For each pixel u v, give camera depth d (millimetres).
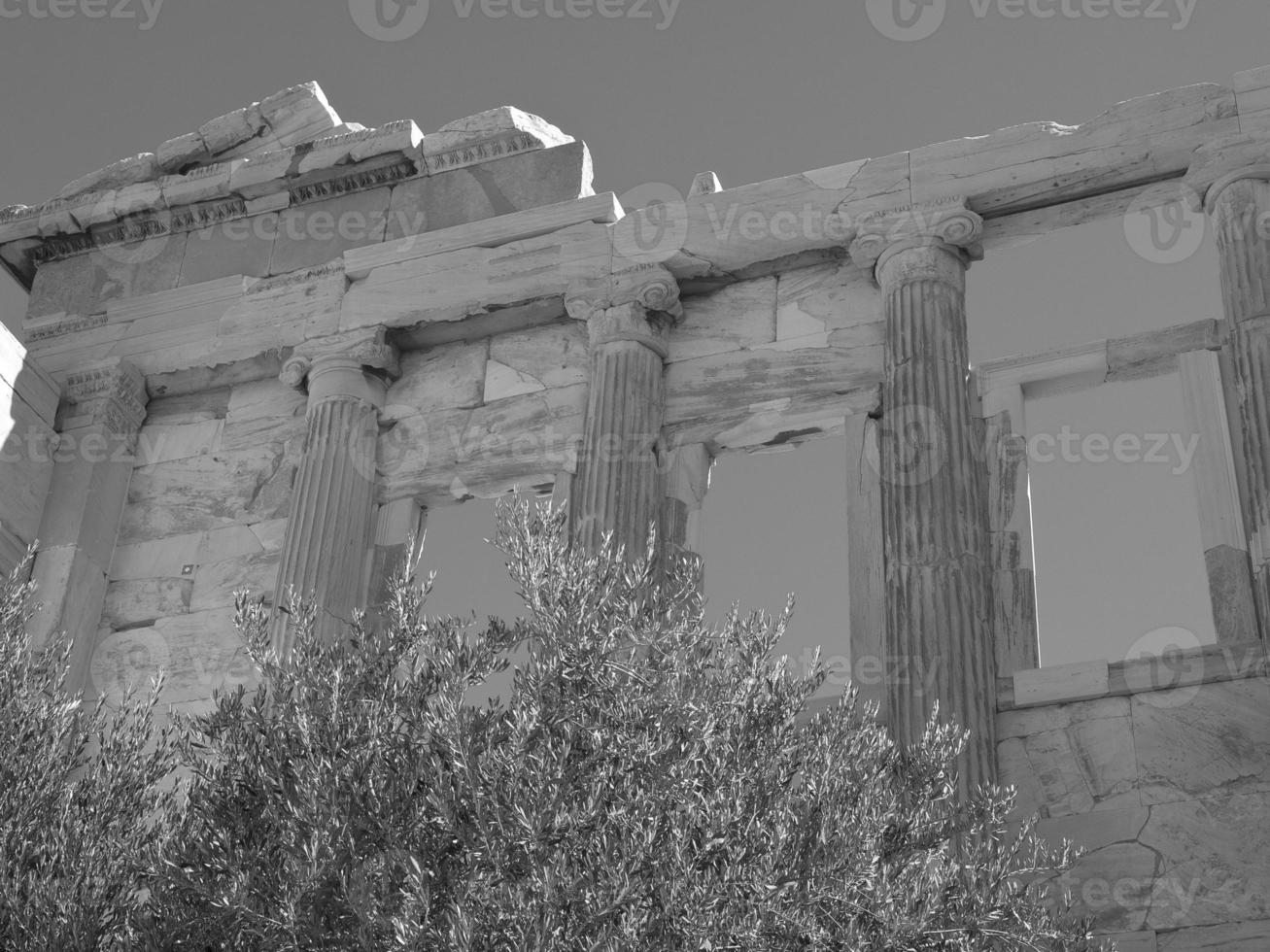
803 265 21156
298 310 22828
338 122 24516
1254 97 19594
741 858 12672
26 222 24812
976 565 18047
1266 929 15430
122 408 23406
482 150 23312
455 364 22312
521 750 12898
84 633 21797
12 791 14414
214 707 20859
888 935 12539
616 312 21047
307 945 12367
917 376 19172
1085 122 20109
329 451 21500
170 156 24719
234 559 22094
